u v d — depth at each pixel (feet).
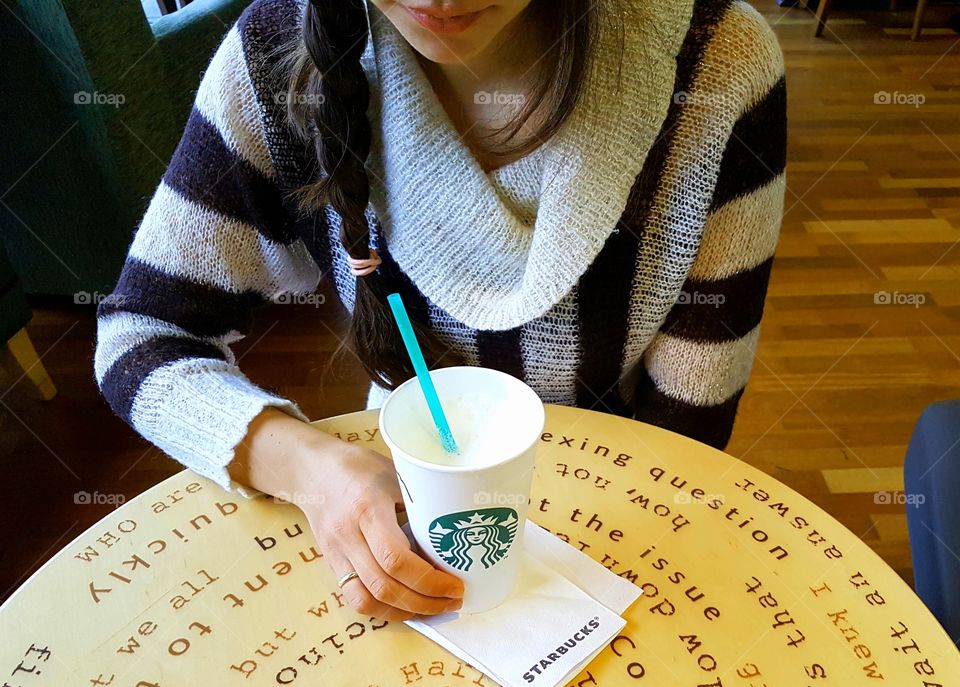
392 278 2.71
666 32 2.25
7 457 5.40
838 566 2.03
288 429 2.34
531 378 2.74
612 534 2.13
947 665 1.77
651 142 2.31
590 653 1.80
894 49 11.82
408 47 2.33
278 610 1.95
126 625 1.91
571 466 2.36
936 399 5.93
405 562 1.86
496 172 2.42
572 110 2.23
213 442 2.31
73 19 5.14
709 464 2.37
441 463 1.77
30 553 4.72
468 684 1.76
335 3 2.13
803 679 1.75
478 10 1.87
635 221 2.45
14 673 1.80
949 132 9.52
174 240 2.63
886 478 5.30
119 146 5.71
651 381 2.87
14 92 5.53
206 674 1.80
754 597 1.95
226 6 6.53
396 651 1.84
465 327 2.63
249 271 2.81
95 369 2.63
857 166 8.85
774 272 7.23
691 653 1.82
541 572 2.01
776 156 2.47
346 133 2.29
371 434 2.52
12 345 5.55
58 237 6.29
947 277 7.16
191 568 2.07
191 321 2.68
